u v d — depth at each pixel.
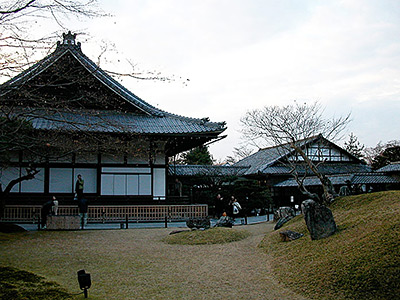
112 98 22.33
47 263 9.81
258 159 38.94
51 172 21.64
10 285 6.45
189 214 22.12
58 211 20.22
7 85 8.15
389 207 10.27
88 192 21.95
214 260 10.18
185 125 23.28
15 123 11.31
